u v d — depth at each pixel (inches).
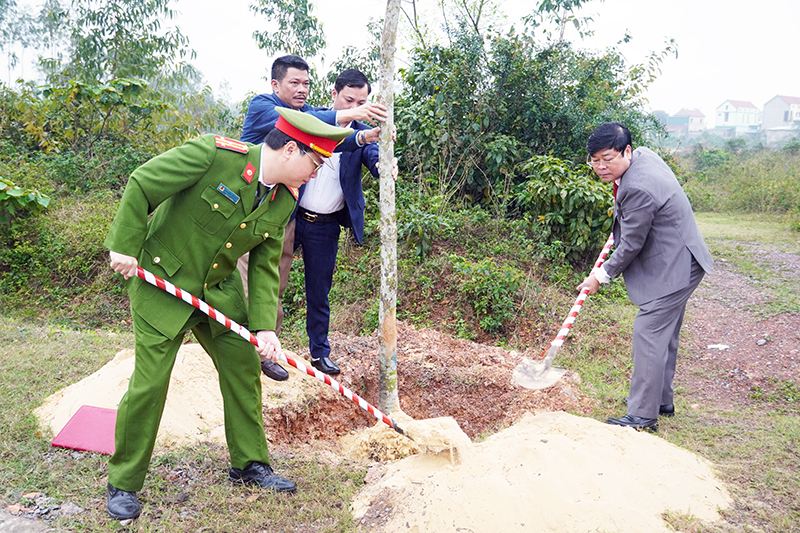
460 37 375.6
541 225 316.2
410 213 305.0
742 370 215.3
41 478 116.8
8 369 179.6
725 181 680.4
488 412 187.2
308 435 164.7
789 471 135.0
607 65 421.4
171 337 105.7
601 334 243.3
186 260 107.8
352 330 265.0
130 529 103.0
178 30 526.0
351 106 164.6
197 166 103.1
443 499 107.7
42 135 429.1
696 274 158.1
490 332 258.2
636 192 153.4
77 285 314.7
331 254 176.1
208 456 129.0
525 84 377.4
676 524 109.1
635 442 136.8
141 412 105.2
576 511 106.0
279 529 106.6
